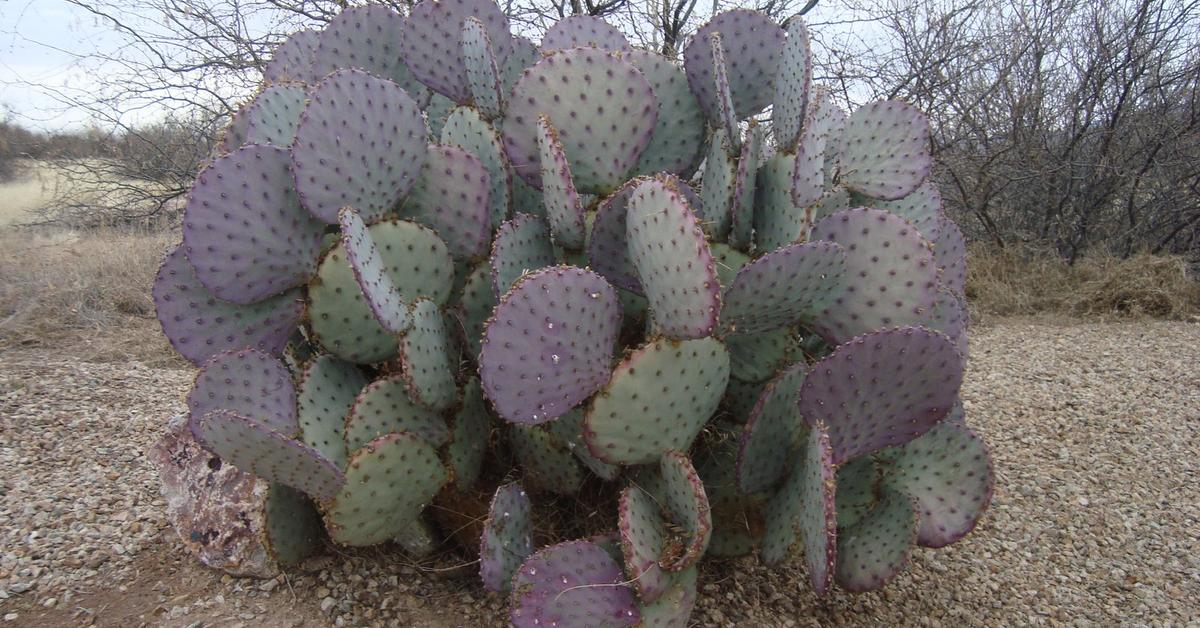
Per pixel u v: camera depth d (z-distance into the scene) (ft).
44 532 5.46
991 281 15.78
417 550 4.89
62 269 13.34
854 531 4.59
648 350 3.94
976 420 8.66
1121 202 16.89
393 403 4.41
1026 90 16.80
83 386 8.72
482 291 4.70
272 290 4.49
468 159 4.73
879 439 4.33
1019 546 6.08
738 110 5.21
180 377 9.53
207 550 4.81
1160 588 5.61
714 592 4.93
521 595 3.92
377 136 4.47
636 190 3.91
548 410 3.95
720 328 4.16
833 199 5.00
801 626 4.79
